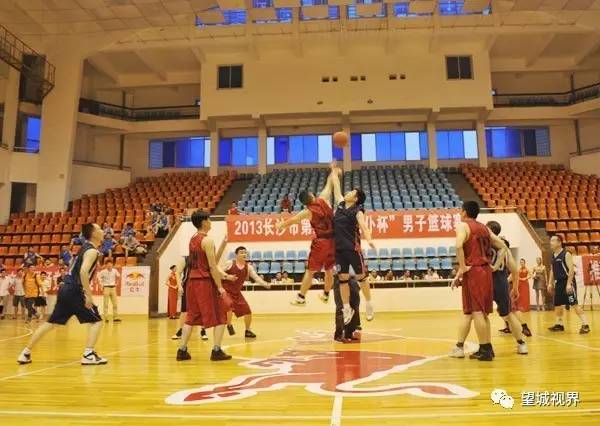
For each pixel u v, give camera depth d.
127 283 12.13
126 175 20.77
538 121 20.44
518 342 4.80
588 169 19.30
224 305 4.88
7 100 16.70
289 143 21.08
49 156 16.98
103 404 3.01
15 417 2.73
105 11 14.39
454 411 2.68
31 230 15.55
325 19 17.42
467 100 18.44
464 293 4.48
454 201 15.78
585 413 2.62
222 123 20.08
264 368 4.21
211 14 14.62
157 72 20.33
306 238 12.93
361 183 17.94
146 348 5.88
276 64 18.86
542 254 12.30
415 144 20.73
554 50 19.70
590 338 6.07
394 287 12.25
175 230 13.41
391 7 17.23
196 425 2.51
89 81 20.89
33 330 8.94
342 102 18.55
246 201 16.64
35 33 16.20
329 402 2.93
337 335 6.17
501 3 16.36
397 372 3.87
